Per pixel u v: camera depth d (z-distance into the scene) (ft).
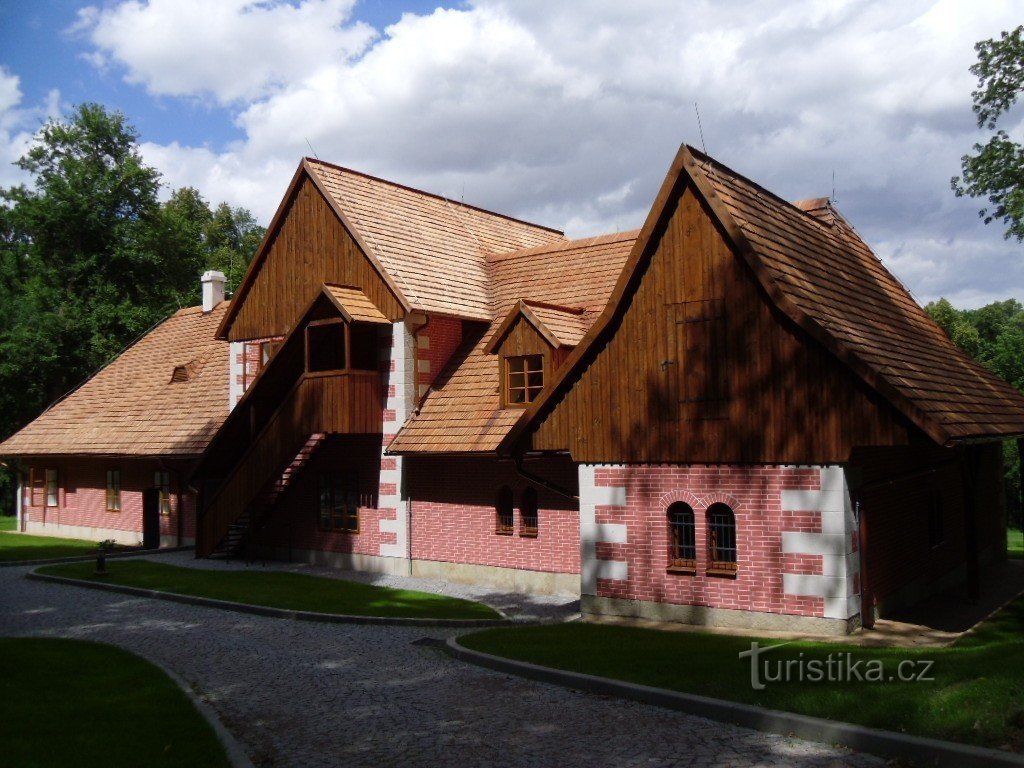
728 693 32.55
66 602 60.75
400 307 71.10
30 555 85.97
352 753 28.84
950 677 32.22
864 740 27.32
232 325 86.07
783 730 29.27
